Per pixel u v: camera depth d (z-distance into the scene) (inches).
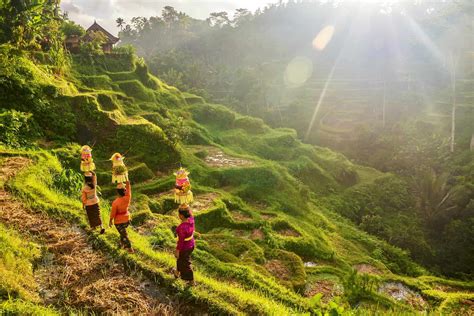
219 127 1247.5
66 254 263.9
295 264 518.0
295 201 815.7
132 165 658.2
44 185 384.5
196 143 1019.9
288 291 386.6
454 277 820.0
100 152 649.6
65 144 600.7
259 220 629.9
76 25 1219.2
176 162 742.5
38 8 792.3
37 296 217.5
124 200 271.9
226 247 519.2
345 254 679.1
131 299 232.8
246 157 940.6
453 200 1048.8
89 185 287.7
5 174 371.9
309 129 2000.5
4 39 760.3
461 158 1309.1
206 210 600.4
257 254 513.7
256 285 373.1
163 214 563.5
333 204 1046.4
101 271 251.6
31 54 815.7
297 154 1216.2
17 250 244.2
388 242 903.1
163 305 233.1
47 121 617.6
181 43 4778.5
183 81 2652.6
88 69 1071.0
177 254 244.5
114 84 1034.1
